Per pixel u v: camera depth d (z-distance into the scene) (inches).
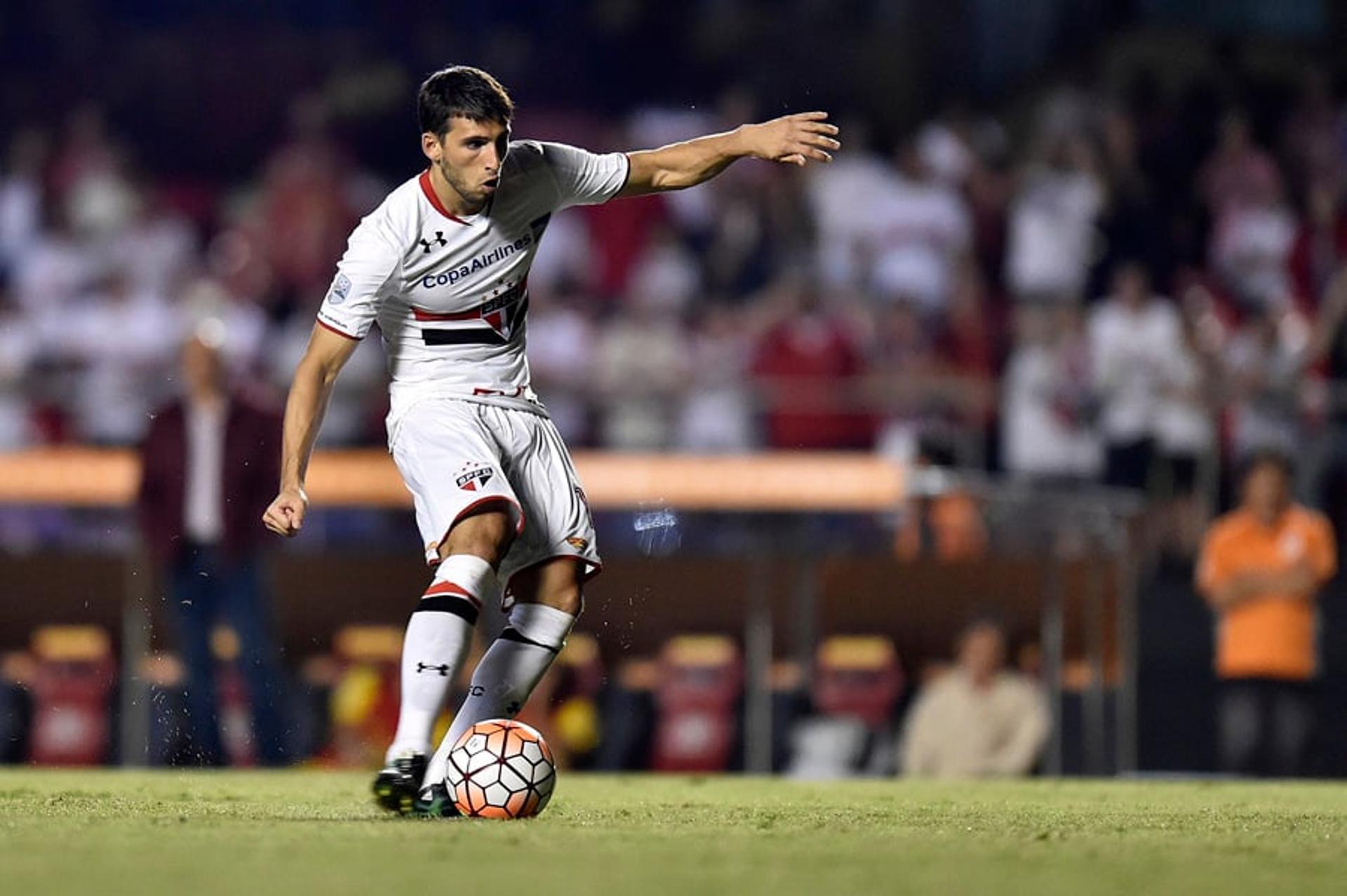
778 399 2128.4
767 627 1577.3
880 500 1644.9
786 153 824.9
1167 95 2787.9
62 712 1553.9
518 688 800.9
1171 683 2034.9
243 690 1539.1
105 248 2659.9
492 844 626.5
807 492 1643.7
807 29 3107.8
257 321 2573.8
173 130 3093.0
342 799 938.1
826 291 2559.1
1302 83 2805.1
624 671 1577.3
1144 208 2598.4
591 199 819.4
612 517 1638.8
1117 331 2204.7
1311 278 2559.1
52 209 2684.5
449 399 791.7
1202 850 643.5
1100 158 2647.6
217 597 1537.9
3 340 2527.1
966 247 2591.0
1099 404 2170.3
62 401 2129.7
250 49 3122.5
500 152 764.6
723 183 2620.6
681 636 1582.2
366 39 3129.9
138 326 2517.2
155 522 1536.7
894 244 2566.4
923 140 2677.2
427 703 741.9
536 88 3110.2
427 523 770.8
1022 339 2223.2
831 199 2603.3
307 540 1636.3
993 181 2635.3
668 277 2566.4
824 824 763.4
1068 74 2906.0
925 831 719.1
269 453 1551.4
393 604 1557.6
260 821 738.8
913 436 2006.6
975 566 1573.6
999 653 1541.6
